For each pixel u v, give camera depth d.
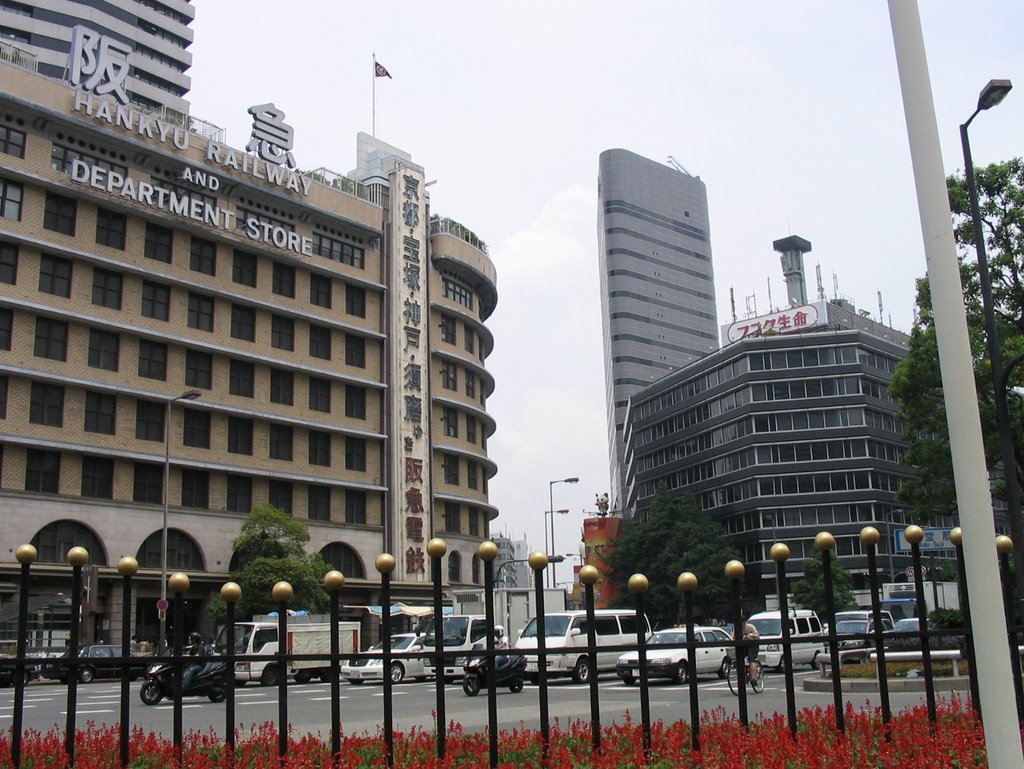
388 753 7.67
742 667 8.39
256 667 33.53
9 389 41.69
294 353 53.41
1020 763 5.90
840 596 68.19
